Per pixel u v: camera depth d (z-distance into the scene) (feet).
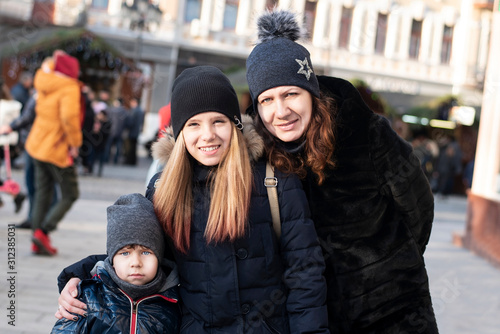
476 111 56.59
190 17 56.90
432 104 55.52
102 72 51.11
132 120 50.01
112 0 54.24
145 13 50.85
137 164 52.26
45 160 17.57
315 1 57.47
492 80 26.89
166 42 56.54
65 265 16.96
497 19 26.37
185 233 6.55
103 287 6.66
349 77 57.82
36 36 47.91
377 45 58.85
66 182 17.90
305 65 6.74
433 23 59.31
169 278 6.69
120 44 55.21
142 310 6.54
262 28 7.12
